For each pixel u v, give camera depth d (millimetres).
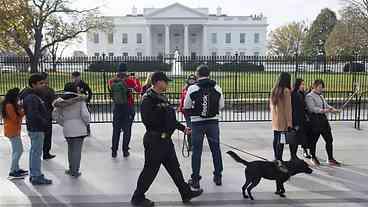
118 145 9727
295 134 7730
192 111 6723
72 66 17641
